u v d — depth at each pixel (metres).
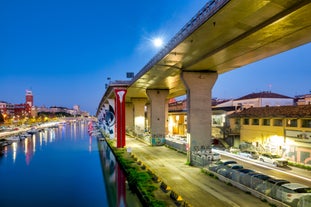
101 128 112.19
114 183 33.72
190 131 36.12
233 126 49.56
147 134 65.75
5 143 75.31
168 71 38.81
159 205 19.38
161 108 60.00
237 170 25.73
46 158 54.53
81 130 144.00
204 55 29.83
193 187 24.70
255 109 46.09
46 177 38.94
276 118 38.66
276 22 19.09
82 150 65.06
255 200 20.89
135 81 49.22
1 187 33.88
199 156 34.06
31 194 31.08
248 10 17.67
